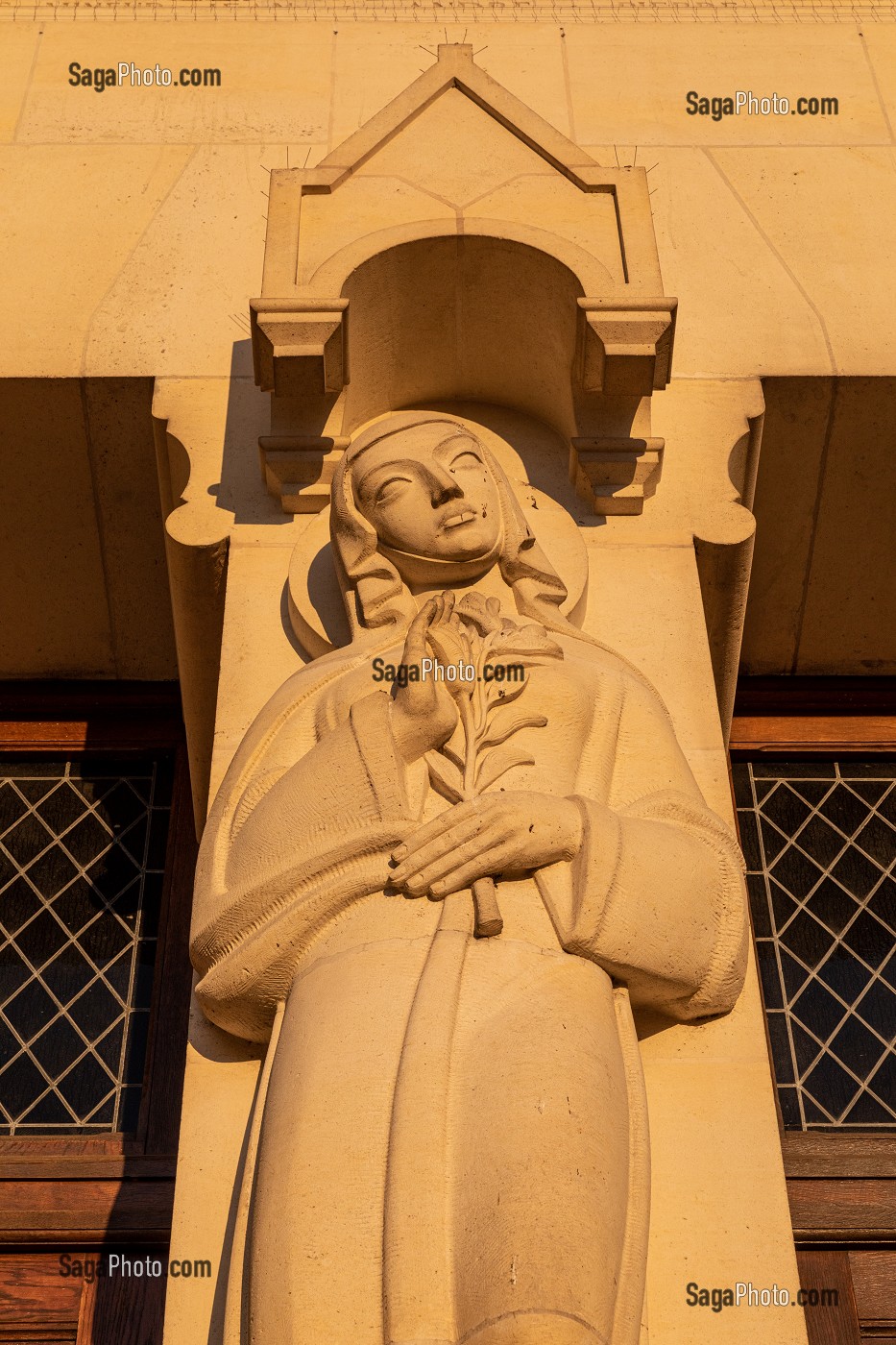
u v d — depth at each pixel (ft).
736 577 11.40
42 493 13.21
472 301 11.78
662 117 14.55
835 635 14.14
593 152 14.25
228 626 10.81
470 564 10.12
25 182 13.99
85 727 14.32
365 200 12.19
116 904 13.32
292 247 11.71
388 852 8.26
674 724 10.29
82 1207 11.30
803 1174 11.49
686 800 8.87
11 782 14.12
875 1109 12.10
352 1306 6.88
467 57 13.03
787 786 14.19
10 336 12.82
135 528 13.39
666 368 11.37
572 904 8.04
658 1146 8.34
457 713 8.80
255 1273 7.13
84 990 12.75
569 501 11.55
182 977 12.71
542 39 15.19
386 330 11.80
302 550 11.04
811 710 14.40
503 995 7.63
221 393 12.40
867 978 12.87
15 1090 12.15
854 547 13.46
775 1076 12.30
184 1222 8.24
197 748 11.96
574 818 8.24
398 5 15.37
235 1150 8.48
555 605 10.36
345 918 8.21
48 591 13.84
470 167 12.43
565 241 11.53
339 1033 7.59
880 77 14.92
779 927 13.20
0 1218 11.20
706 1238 8.04
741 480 12.35
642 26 15.29
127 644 14.23
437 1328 6.71
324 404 11.56
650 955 8.11
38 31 15.10
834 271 13.41
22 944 13.02
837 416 12.76
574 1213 6.83
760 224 13.75
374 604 10.09
